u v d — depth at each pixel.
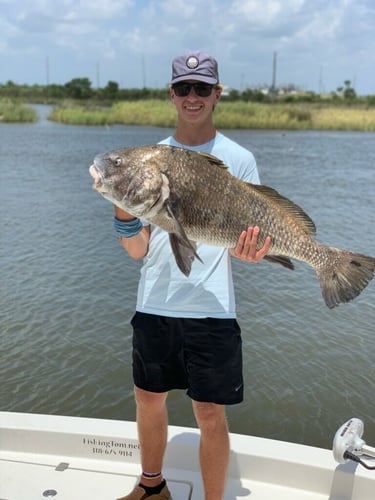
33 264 9.18
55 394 5.55
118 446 3.26
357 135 39.56
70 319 7.08
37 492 3.03
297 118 45.97
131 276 8.66
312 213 13.11
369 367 6.02
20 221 12.05
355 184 17.45
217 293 2.69
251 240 2.55
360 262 2.70
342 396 5.54
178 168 2.49
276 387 5.68
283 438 4.96
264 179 18.09
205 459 2.72
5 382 5.72
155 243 2.76
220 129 43.03
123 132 37.72
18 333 6.69
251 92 67.62
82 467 3.24
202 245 2.71
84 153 24.83
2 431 3.32
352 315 7.32
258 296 7.91
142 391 2.82
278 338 6.66
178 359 2.75
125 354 6.27
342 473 2.96
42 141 30.17
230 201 2.57
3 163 21.16
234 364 2.69
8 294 7.84
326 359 6.19
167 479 3.15
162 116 45.38
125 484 3.11
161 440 2.89
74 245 10.34
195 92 2.67
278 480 3.09
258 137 35.69
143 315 2.78
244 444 3.18
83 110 51.72
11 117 47.06
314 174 19.50
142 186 2.45
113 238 10.86
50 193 15.33
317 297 7.90
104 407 5.37
